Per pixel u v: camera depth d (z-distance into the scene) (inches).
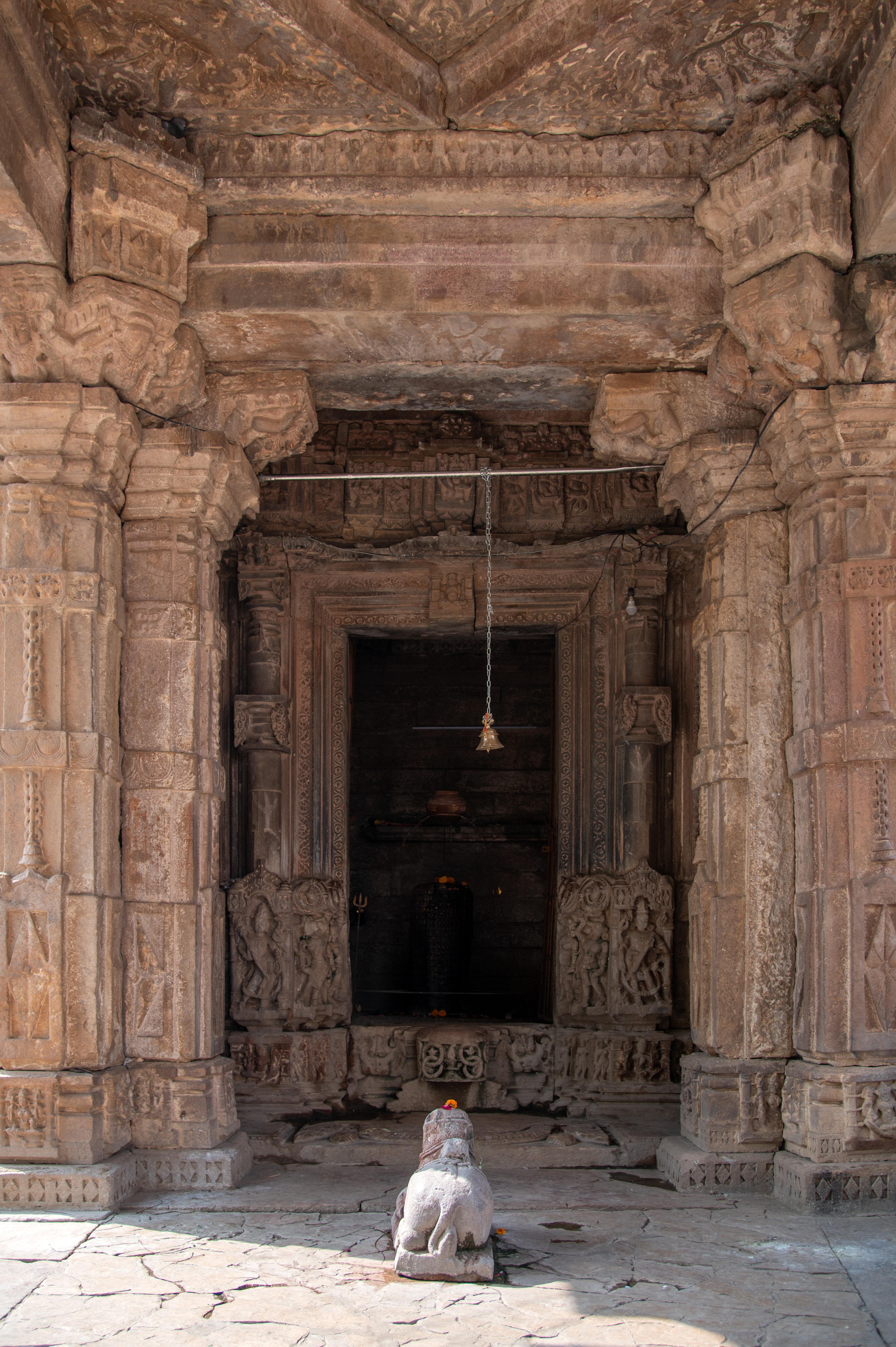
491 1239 213.0
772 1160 250.8
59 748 238.7
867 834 240.2
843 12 208.5
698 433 273.1
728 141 234.5
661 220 248.1
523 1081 345.7
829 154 227.1
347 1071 346.3
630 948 344.5
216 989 269.6
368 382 285.0
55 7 203.8
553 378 283.6
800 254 231.8
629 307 249.1
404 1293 183.8
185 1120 249.1
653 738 354.0
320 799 361.1
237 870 356.2
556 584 366.6
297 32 207.5
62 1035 235.9
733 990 260.7
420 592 366.9
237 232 246.5
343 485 367.9
